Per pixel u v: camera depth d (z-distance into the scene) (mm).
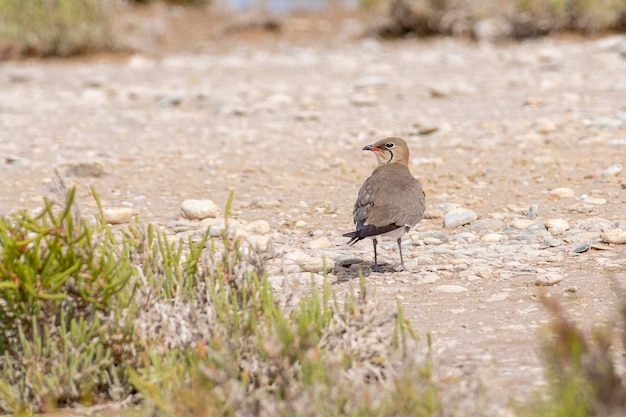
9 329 8352
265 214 14469
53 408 7988
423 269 11461
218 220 14008
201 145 19578
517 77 25375
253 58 31750
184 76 28641
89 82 27469
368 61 29875
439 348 8570
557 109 20969
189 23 38656
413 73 27297
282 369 7344
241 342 7930
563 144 17750
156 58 32688
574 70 25688
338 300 10242
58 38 32688
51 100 25531
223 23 38375
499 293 10305
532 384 7691
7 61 32438
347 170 17000
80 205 15172
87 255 8125
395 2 34188
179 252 9039
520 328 9086
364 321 8109
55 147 19719
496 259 11688
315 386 6980
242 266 8734
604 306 9555
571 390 6551
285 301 8906
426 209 14219
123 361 8211
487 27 32531
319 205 14844
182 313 8422
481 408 6965
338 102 23484
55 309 8250
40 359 8102
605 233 11992
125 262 8375
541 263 11398
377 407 6938
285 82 26891
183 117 22656
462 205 14445
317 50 32906
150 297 8609
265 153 18641
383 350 7977
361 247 12625
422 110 22047
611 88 22766
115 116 23156
